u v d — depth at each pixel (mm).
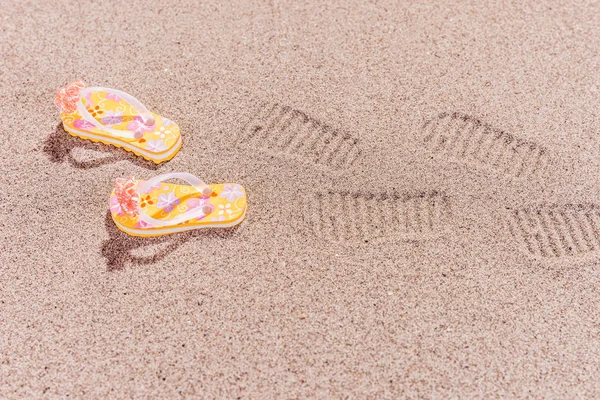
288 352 888
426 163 1006
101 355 885
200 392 867
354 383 874
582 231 965
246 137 1022
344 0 1146
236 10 1139
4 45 1099
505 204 979
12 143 1013
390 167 1002
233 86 1065
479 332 904
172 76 1072
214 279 927
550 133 1032
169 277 928
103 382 872
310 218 965
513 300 922
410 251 946
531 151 1020
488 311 916
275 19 1132
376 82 1072
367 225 961
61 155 1003
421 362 886
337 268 936
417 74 1081
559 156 1016
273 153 1010
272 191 983
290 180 991
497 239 957
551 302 923
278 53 1098
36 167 995
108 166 996
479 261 943
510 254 948
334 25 1128
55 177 988
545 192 988
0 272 930
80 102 982
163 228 942
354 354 888
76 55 1090
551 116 1046
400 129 1032
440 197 983
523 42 1115
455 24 1132
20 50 1095
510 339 901
